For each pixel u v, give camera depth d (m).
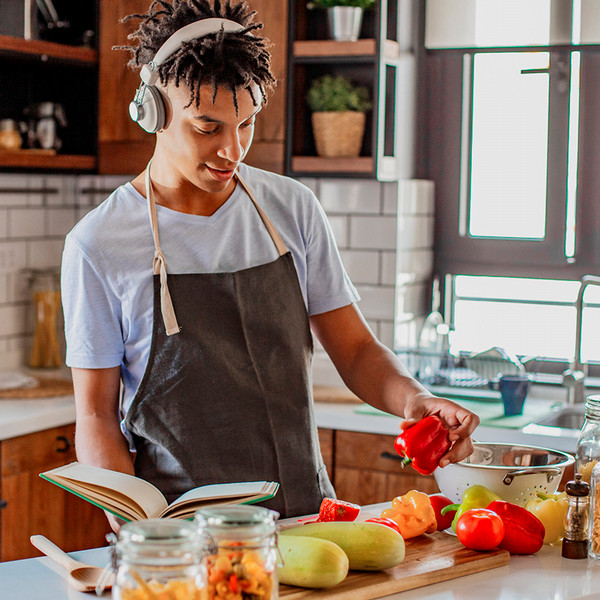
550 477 1.78
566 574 1.56
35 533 3.08
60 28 3.75
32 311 3.80
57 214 3.99
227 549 1.25
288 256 1.98
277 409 1.92
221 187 1.80
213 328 1.90
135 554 1.14
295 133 3.61
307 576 1.41
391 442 3.08
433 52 3.79
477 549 1.61
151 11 1.85
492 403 3.33
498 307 3.77
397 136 3.67
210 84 1.68
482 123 3.74
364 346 2.04
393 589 1.46
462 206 3.82
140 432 1.88
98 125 3.63
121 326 1.91
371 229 3.60
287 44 3.48
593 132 3.56
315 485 1.95
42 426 3.04
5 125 3.45
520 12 3.61
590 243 3.60
